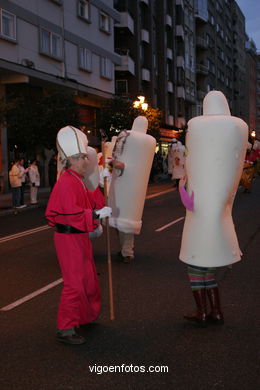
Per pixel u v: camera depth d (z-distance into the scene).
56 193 4.17
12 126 18.72
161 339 4.30
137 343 4.22
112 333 4.48
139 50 38.84
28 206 16.73
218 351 4.01
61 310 4.24
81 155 4.27
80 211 4.07
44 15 23.70
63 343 4.26
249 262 7.33
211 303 4.66
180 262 7.41
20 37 21.78
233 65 86.56
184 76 51.72
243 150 4.48
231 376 3.56
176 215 12.77
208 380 3.50
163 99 44.66
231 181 4.41
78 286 4.20
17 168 16.27
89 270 4.41
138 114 26.14
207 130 4.35
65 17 25.72
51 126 18.48
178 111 50.69
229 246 4.45
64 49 25.56
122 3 35.84
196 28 61.81
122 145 7.28
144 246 8.71
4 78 21.41
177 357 3.91
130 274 6.70
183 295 5.65
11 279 6.62
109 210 4.15
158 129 29.30
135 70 38.31
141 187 7.26
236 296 5.61
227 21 79.81
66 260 4.19
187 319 4.76
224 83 77.31
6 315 5.10
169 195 19.12
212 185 4.37
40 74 22.12
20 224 12.55
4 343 4.30
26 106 19.02
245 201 16.02
